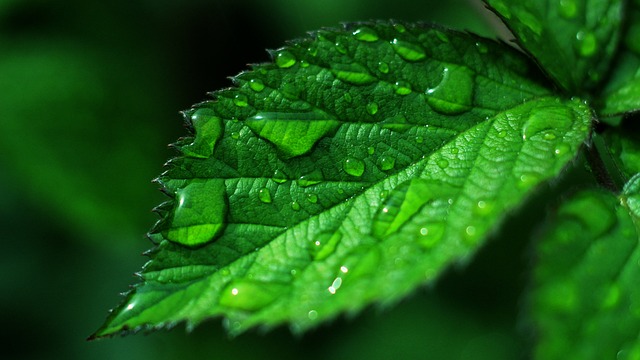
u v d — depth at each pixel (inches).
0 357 15.1
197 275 8.6
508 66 9.1
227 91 8.9
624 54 9.2
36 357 15.1
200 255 8.7
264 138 8.9
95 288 15.5
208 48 14.6
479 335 13.8
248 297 8.5
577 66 9.2
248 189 8.8
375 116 9.0
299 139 8.9
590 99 9.2
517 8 9.2
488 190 8.6
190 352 15.0
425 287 8.2
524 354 8.2
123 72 14.4
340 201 8.8
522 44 9.1
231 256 8.7
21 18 14.4
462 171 8.8
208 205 8.8
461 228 8.4
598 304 8.2
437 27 9.1
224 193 8.8
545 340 8.2
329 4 14.0
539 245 8.3
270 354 14.9
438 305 14.3
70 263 15.7
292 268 8.6
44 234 15.8
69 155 14.1
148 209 14.3
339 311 8.3
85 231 14.3
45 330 15.3
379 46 9.0
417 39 9.1
